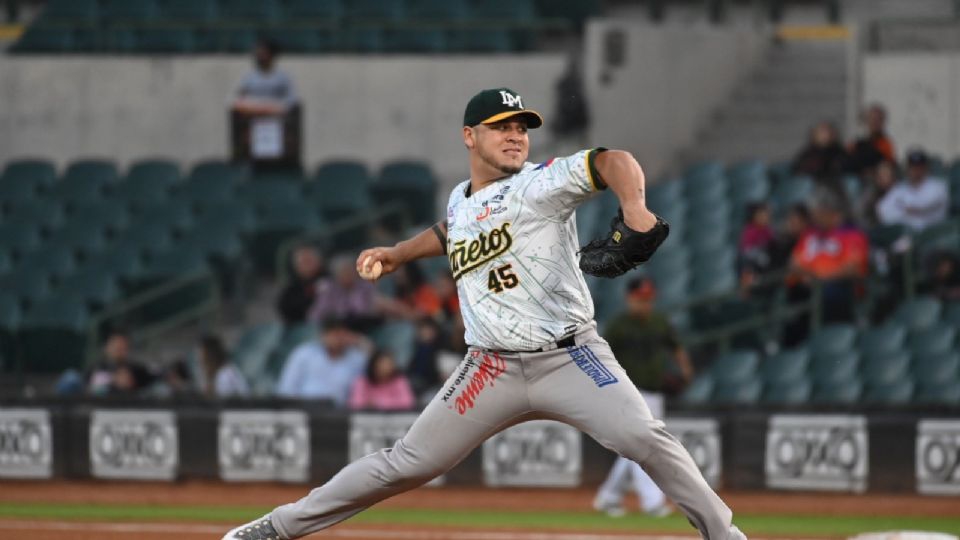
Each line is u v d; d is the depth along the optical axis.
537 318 21.30
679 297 57.53
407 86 73.56
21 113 77.75
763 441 45.75
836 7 81.00
